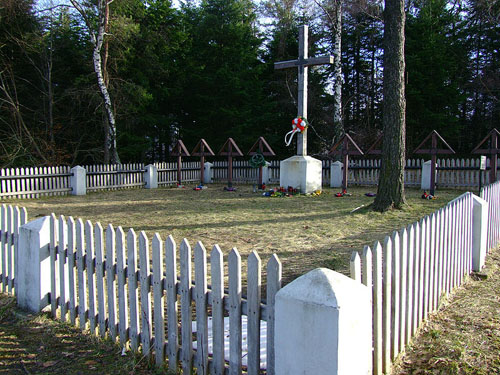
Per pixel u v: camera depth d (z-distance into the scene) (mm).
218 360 3221
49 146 22016
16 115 22250
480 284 5793
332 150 15570
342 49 32062
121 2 21109
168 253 3482
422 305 4332
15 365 3725
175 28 27781
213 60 27391
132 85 22312
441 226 4832
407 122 26922
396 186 10469
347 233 8250
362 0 21344
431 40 27016
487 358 3605
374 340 3285
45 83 24453
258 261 2908
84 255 4273
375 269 3229
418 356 3719
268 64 29844
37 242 4594
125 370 3617
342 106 29250
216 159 28406
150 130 28109
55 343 4102
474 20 28922
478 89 28781
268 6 26891
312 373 2463
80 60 23828
